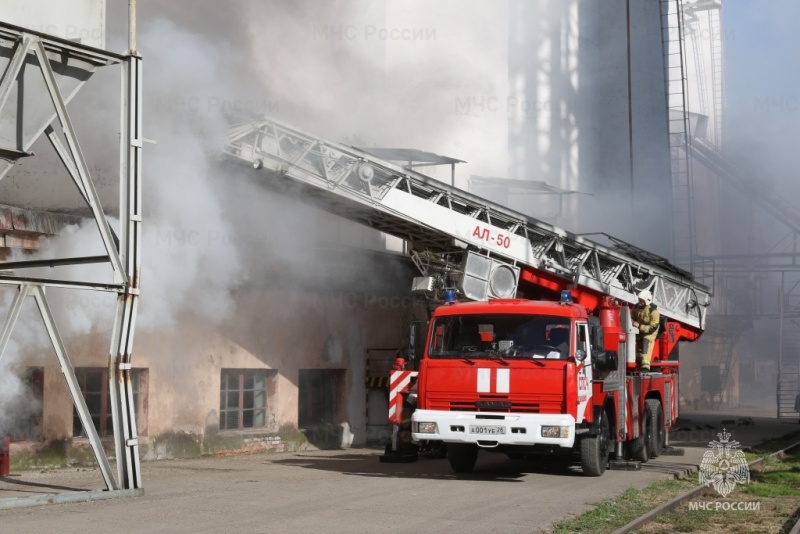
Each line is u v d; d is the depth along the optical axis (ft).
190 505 32.22
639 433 51.88
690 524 29.78
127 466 34.83
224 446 55.26
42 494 33.96
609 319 48.16
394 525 28.14
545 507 32.76
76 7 36.96
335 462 52.49
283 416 60.08
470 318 42.70
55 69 33.68
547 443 40.32
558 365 40.83
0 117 32.12
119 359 34.76
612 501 34.19
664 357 62.18
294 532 26.63
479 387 41.32
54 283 32.65
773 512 33.37
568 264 58.18
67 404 46.75
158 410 51.16
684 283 65.05
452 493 36.96
